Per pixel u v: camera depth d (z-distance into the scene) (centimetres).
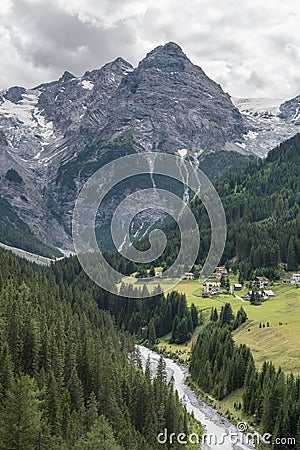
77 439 7419
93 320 16688
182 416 10250
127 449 8038
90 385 9850
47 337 10269
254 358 13700
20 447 6028
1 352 8894
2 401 7156
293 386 10450
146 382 10244
